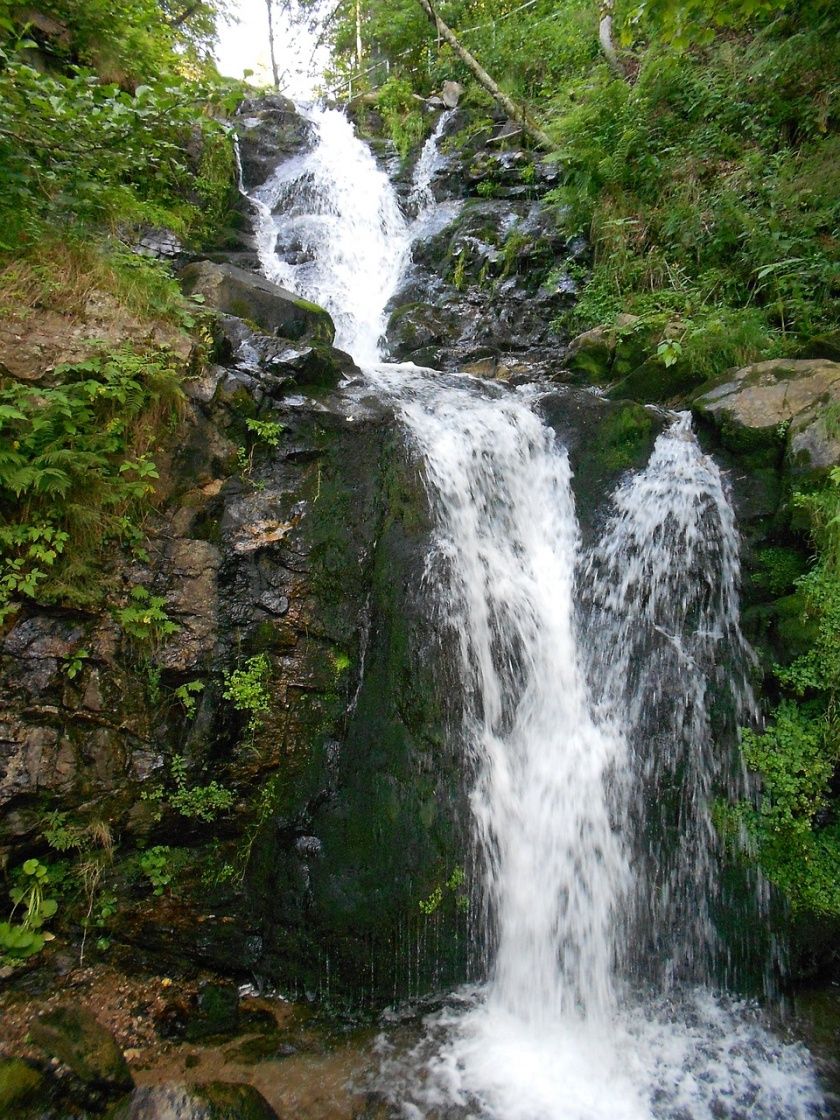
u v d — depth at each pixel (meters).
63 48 7.28
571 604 5.57
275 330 6.13
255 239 9.71
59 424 4.05
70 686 3.93
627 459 6.03
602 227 8.95
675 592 5.49
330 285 9.38
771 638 5.15
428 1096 3.71
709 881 4.79
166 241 7.41
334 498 4.91
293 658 4.56
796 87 8.49
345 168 11.36
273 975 4.25
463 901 4.43
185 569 4.36
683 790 4.95
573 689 5.29
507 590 5.34
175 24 11.71
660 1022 4.39
